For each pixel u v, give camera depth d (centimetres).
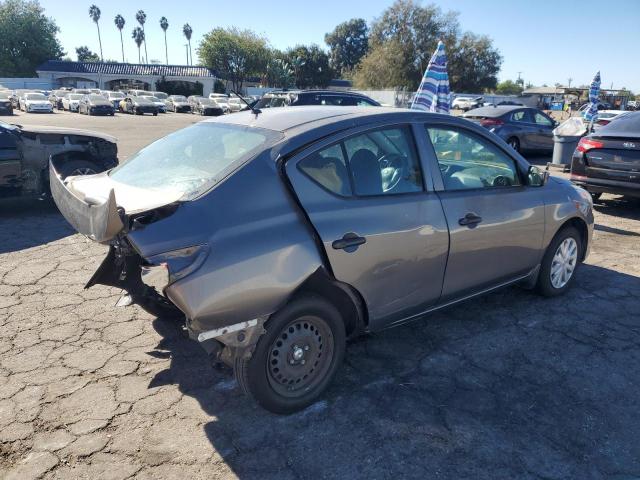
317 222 281
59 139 735
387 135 327
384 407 301
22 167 710
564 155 1088
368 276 303
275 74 6744
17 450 262
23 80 6056
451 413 296
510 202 385
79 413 291
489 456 263
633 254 586
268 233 267
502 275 396
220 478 246
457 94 6128
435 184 343
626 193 722
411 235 319
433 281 342
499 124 1412
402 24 6091
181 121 3175
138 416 290
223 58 6450
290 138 294
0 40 6838
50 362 343
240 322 259
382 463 257
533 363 351
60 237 624
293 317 279
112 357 351
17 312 416
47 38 7231
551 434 280
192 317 245
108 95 4472
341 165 303
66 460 255
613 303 448
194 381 326
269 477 247
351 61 10750
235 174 276
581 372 341
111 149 786
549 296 452
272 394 282
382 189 317
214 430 280
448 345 374
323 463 257
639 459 262
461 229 347
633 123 749
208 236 254
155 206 257
